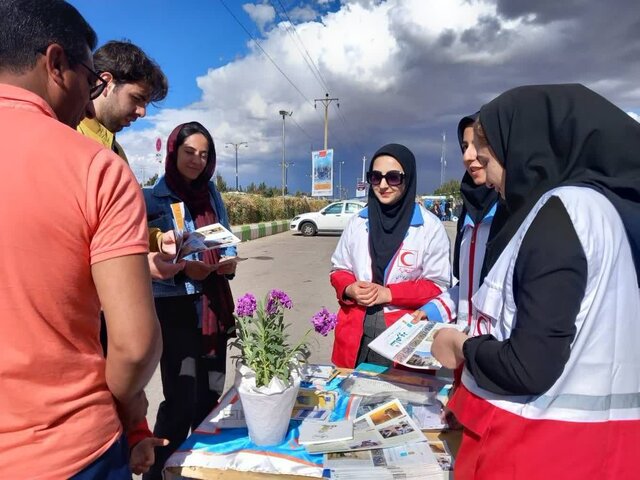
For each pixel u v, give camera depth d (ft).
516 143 3.27
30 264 2.50
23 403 2.60
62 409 2.70
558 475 2.94
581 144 3.07
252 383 4.19
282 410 4.18
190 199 6.85
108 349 2.88
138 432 4.01
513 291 3.12
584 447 2.93
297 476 3.91
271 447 4.26
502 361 2.97
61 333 2.68
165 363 6.66
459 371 4.39
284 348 4.38
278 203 83.66
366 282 6.84
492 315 3.43
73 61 2.97
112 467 2.98
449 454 4.21
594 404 2.93
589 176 3.07
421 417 4.91
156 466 6.31
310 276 26.55
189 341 6.68
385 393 5.54
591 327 2.90
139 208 2.94
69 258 2.62
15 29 2.71
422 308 6.27
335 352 7.34
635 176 3.01
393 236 7.05
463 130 5.89
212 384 7.23
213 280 6.97
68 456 2.70
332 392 5.52
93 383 2.89
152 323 2.89
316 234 57.00
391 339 5.39
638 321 3.04
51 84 2.91
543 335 2.76
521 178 3.30
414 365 4.74
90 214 2.65
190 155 6.54
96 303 2.94
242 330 4.44
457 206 105.91
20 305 2.51
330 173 96.27
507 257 3.31
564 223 2.82
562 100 3.16
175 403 6.61
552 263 2.76
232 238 5.80
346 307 7.35
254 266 30.32
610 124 3.03
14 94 2.72
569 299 2.74
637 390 3.04
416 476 3.87
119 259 2.72
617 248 2.89
